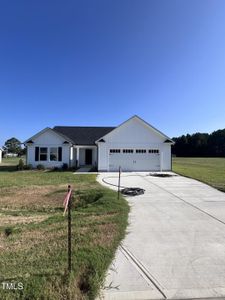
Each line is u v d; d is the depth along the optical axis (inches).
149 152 993.5
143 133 992.9
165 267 183.9
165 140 997.8
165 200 422.3
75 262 181.3
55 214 360.2
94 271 169.5
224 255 204.7
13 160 1940.2
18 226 290.8
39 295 142.1
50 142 1042.7
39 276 159.9
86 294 147.6
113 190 513.7
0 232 269.3
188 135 3284.9
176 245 225.0
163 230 266.1
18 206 409.4
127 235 249.8
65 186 580.4
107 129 1288.1
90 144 1153.4
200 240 237.3
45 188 558.9
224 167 1177.4
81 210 370.6
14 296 141.4
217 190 517.3
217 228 273.4
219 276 171.9
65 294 144.1
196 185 584.1
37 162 1039.0
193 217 317.4
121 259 196.1
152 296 149.9
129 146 988.6
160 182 639.1
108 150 981.8
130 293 152.0
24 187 574.6
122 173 885.8
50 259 188.2
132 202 406.3
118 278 168.4
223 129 3080.7
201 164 1450.5
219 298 149.3
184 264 188.7
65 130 1257.4
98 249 208.4
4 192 517.0
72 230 261.7
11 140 3565.5
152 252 209.6
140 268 182.1
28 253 202.7
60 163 1043.3
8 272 168.4
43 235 249.3
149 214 331.6
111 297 148.1
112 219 303.0
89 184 609.0
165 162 992.2
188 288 157.9
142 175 812.0
